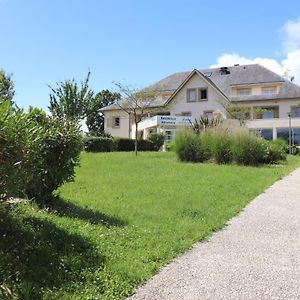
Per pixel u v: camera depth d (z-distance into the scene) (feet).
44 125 24.03
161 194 32.42
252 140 65.51
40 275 14.30
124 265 15.98
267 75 160.35
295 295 14.20
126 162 58.49
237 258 18.25
